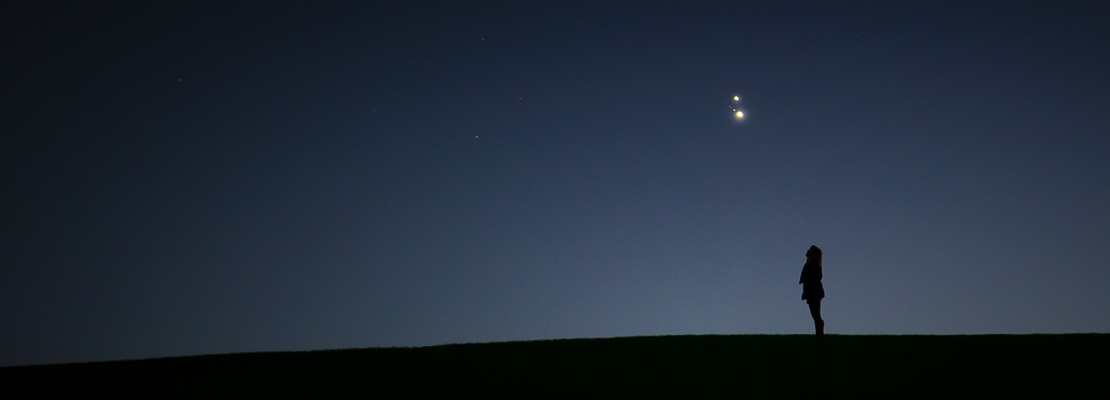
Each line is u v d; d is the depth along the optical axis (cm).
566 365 1542
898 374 1348
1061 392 1201
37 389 1427
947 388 1248
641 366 1505
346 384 1418
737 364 1484
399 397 1316
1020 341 1599
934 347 1570
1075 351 1460
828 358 1495
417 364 1591
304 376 1492
